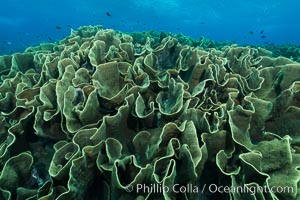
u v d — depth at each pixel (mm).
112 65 3766
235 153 2852
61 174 2639
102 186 2859
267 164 2549
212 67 3941
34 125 3258
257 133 3248
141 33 7223
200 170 2656
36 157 3434
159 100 3488
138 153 2988
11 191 2928
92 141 2799
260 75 4230
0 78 5676
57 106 3514
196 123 3092
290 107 3357
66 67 3855
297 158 2555
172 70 4168
